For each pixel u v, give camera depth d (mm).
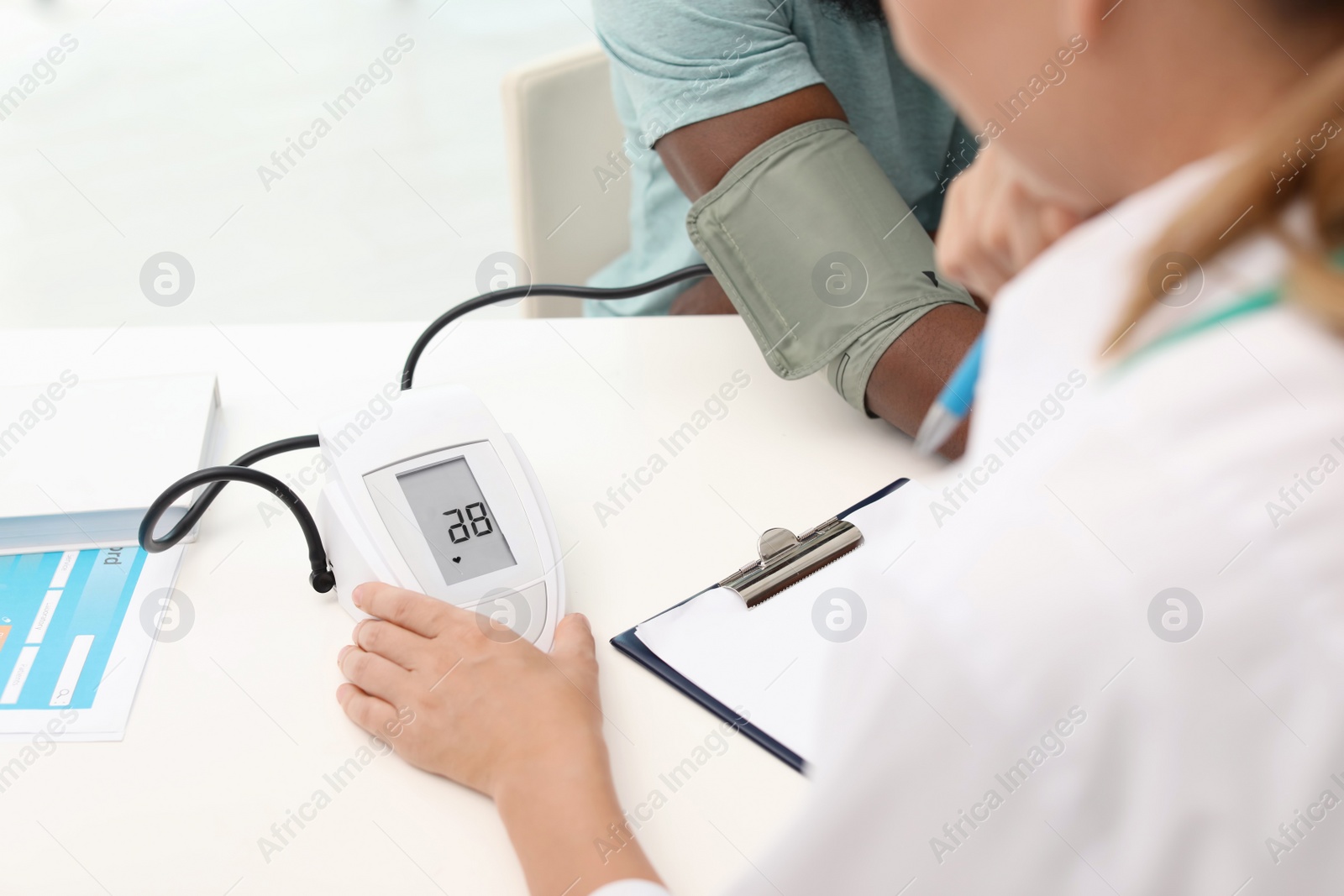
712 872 538
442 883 532
